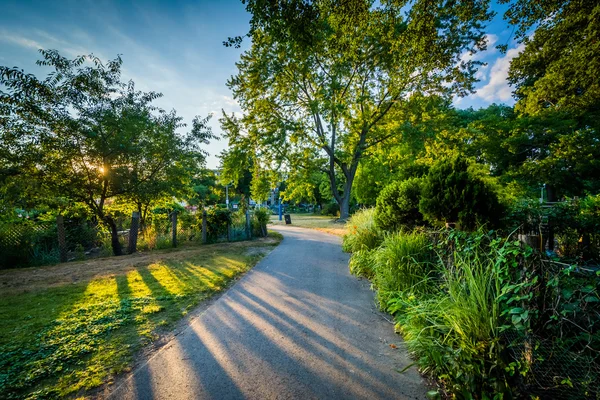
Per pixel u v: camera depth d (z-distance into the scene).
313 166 22.52
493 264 2.50
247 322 3.48
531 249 2.14
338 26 6.80
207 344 2.93
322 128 22.08
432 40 6.98
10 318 3.59
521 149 17.12
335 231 15.05
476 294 2.38
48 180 7.48
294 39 5.36
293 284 5.16
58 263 7.38
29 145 7.20
